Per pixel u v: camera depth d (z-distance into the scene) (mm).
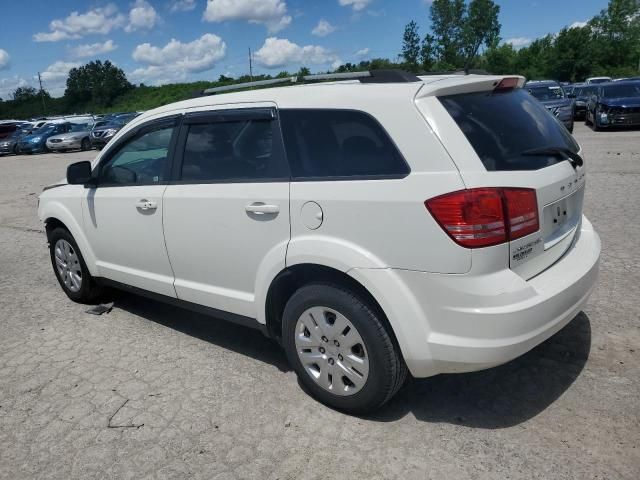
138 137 4195
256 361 3922
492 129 2842
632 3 62438
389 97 2855
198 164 3727
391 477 2666
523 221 2713
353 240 2898
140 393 3559
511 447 2816
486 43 69562
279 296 3398
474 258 2582
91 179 4492
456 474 2652
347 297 2971
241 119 3482
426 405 3232
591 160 11359
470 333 2641
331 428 3076
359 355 3039
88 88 91375
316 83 3439
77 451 3014
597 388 3254
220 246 3576
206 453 2930
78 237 4801
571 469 2631
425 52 63688
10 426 3277
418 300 2750
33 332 4633
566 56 59438
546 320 2734
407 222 2707
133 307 5117
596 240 3455
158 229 3980
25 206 11406
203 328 4559
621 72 59000
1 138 31688
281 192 3180
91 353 4184
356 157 2936
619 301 4355
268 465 2809
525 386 3340
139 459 2914
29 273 6410
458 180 2605
